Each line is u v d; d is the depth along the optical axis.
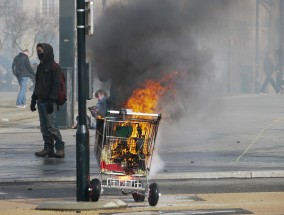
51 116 28.59
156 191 17.77
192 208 17.52
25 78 59.47
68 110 40.09
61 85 28.30
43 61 28.19
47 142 28.89
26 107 59.69
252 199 18.94
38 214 16.88
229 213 16.69
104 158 17.84
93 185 17.80
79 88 18.11
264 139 35.78
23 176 23.59
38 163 27.06
